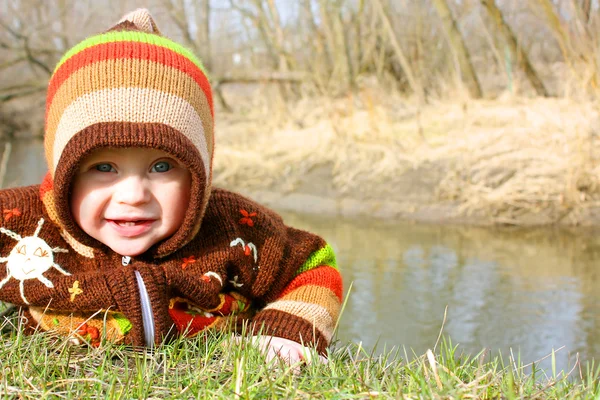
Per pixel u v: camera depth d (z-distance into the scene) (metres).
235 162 8.77
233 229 2.36
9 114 15.66
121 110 2.07
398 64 10.90
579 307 4.13
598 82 6.98
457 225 6.54
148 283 2.09
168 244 2.20
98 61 2.13
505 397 1.78
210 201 2.40
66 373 1.89
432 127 8.46
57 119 2.15
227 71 12.26
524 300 4.29
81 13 15.26
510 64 8.87
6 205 2.23
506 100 8.52
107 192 2.09
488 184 6.91
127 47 2.16
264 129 10.15
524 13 9.38
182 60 2.25
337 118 8.89
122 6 14.27
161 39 2.27
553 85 10.17
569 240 5.86
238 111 12.00
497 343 3.62
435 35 10.45
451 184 7.05
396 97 9.39
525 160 6.93
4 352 1.95
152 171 2.12
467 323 3.89
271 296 2.42
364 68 10.48
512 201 6.62
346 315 4.06
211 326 2.31
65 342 2.05
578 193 6.48
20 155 11.94
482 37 10.09
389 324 3.90
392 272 4.96
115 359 2.09
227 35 13.73
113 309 2.14
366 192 7.46
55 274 2.17
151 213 2.13
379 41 10.87
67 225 2.11
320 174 8.08
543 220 6.42
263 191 8.10
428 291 4.50
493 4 8.66
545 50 10.66
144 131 2.02
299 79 10.99
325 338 2.30
